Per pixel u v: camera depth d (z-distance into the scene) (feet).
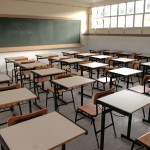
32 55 25.79
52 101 13.80
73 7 28.35
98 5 28.58
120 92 8.87
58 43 27.89
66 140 5.08
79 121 10.71
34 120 6.13
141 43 23.79
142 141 6.38
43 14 25.62
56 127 5.71
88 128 10.00
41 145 4.86
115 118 11.10
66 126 5.77
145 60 22.80
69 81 11.05
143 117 11.30
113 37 27.22
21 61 18.26
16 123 6.11
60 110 12.24
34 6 24.66
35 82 14.28
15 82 18.75
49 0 25.53
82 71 16.10
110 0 26.58
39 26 25.54
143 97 8.22
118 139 9.05
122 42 26.12
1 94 8.77
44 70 14.15
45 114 6.57
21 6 23.66
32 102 13.48
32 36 25.21
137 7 23.67
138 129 9.95
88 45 31.55
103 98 8.10
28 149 4.70
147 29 22.98
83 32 30.50
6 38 23.17
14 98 8.29
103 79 15.12
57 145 4.89
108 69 15.05
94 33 30.17
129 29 25.02
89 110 9.07
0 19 22.30
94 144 8.66
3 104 7.64
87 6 29.48
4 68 23.86
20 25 23.94
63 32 28.07
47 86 17.24
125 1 24.63
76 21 29.17
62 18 27.45
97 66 15.60
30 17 24.52
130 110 6.89
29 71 17.01
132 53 23.80
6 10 22.71
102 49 29.27
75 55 24.04
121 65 21.09
